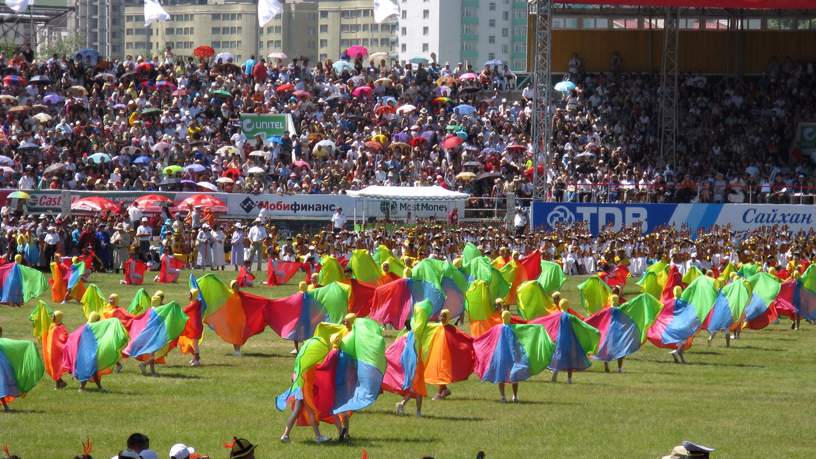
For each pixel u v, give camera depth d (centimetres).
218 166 19950
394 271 12175
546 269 12200
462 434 6469
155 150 19900
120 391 7569
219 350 9544
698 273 11506
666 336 9419
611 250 15650
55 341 7625
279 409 6341
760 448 6269
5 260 14112
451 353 7388
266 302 9212
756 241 17112
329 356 6209
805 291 12094
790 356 10019
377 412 7112
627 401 7612
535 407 7331
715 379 8675
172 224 16900
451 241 16475
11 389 6725
